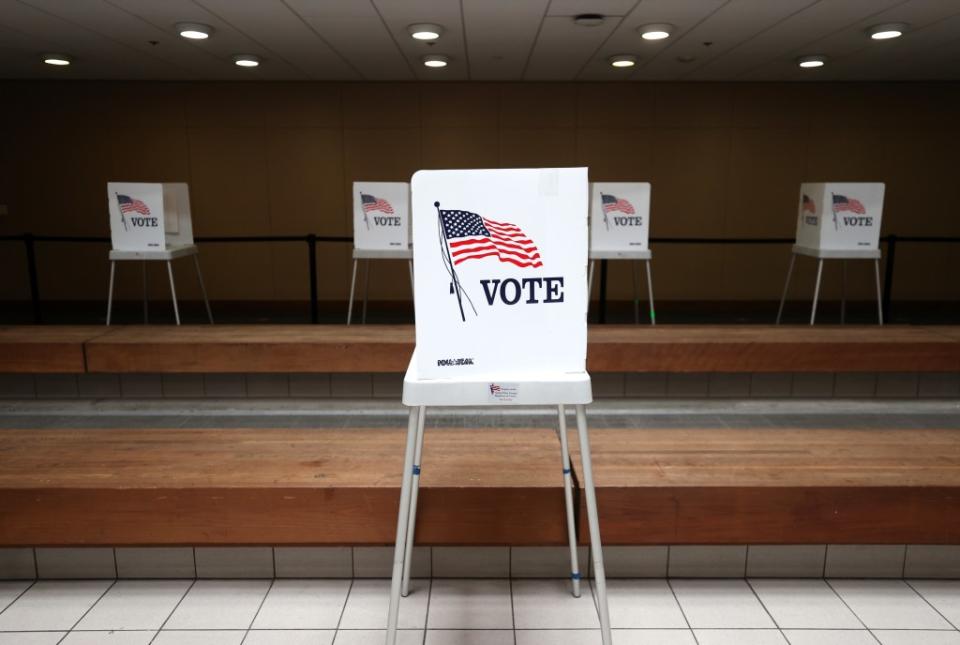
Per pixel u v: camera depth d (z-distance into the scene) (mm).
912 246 7695
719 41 5340
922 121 7484
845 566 2316
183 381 4367
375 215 4723
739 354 4109
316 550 2312
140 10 4391
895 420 4078
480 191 1424
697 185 7688
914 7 4316
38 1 4176
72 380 4352
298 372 4203
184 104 7465
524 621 2088
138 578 2318
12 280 7645
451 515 2152
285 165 7633
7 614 2121
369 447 2498
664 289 7879
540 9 4348
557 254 1458
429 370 1485
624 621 2092
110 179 7559
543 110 7555
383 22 4691
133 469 2275
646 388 4391
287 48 5617
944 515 2150
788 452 2443
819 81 7391
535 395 1484
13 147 7422
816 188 4797
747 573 2324
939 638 2023
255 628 2061
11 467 2293
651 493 2133
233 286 7848
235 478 2201
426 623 2080
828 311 7844
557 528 2158
